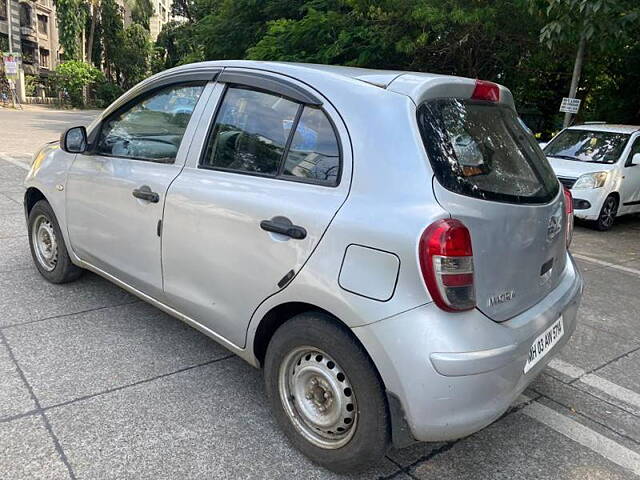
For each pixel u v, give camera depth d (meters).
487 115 2.74
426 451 2.78
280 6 14.47
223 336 2.95
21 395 2.98
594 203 8.27
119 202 3.48
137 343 3.66
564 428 3.04
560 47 11.65
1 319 3.88
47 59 49.16
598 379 3.63
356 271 2.25
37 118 25.53
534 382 3.54
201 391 3.14
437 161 2.26
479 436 2.93
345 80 2.58
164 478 2.44
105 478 2.41
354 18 12.24
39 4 46.09
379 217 2.22
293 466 2.57
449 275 2.11
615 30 6.93
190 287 3.05
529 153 2.95
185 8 35.72
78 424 2.76
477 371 2.14
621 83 14.52
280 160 2.68
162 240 3.16
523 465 2.71
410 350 2.12
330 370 2.46
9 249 5.45
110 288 4.56
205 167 3.02
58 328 3.80
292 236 2.46
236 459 2.59
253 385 3.24
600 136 9.21
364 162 2.35
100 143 3.85
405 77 2.54
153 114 3.45
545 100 16.45
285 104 2.72
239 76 2.98
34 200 4.65
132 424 2.80
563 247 3.01
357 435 2.38
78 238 4.02
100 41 46.25
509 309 2.44
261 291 2.62
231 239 2.74
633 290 5.57
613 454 2.83
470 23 10.66
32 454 2.52
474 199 2.27
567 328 2.91
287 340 2.57
